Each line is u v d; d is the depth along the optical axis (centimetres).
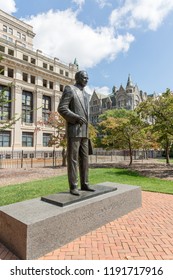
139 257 387
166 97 1669
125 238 464
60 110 543
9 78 3784
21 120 3947
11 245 411
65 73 5012
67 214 445
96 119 7069
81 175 599
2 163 2506
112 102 6800
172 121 1575
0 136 3641
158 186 1064
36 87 4256
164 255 395
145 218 590
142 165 2412
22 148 3906
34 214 425
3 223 440
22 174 1625
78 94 569
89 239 459
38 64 4391
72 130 554
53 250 410
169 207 697
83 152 588
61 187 1002
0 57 1240
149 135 2350
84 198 525
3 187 1026
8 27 4844
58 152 4294
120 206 605
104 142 2431
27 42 5216
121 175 1454
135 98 6331
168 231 502
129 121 2061
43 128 4294
